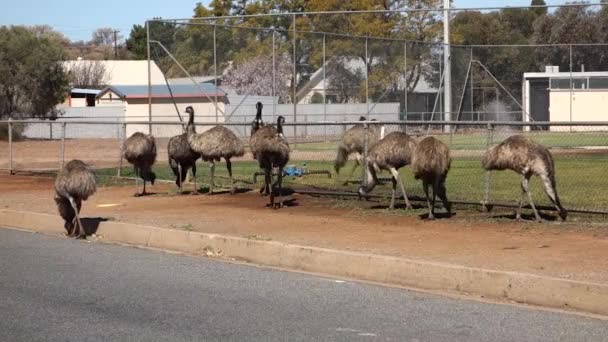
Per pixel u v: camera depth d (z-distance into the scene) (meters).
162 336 8.47
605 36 42.94
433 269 10.78
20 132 48.72
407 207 16.17
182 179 20.23
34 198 20.17
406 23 47.44
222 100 37.03
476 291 10.36
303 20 51.56
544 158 14.07
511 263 11.05
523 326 8.73
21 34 53.09
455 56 40.62
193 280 11.33
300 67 38.97
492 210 15.87
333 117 38.34
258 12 57.72
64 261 12.84
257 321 9.02
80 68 77.12
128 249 14.11
